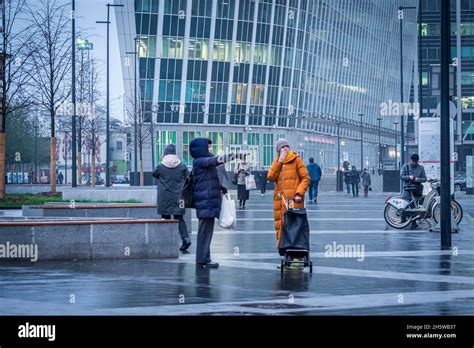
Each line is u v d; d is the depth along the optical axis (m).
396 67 157.25
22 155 103.81
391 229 25.84
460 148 128.62
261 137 109.81
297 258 14.55
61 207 23.73
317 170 49.09
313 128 119.69
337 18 125.31
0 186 36.06
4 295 11.41
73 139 48.97
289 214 14.59
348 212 36.56
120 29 100.69
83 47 63.44
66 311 9.77
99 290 11.98
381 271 14.62
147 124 99.88
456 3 145.12
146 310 9.89
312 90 118.88
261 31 107.88
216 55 104.69
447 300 10.93
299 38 113.12
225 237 22.72
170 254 17.45
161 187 18.67
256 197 60.25
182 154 103.94
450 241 19.66
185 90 103.31
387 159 155.75
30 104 44.47
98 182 114.81
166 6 101.06
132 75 101.38
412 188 26.08
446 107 19.98
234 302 10.68
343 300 10.89
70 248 16.83
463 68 145.00
